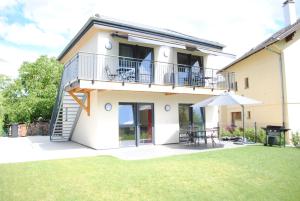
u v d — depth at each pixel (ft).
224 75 51.29
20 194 16.39
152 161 27.27
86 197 15.89
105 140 38.47
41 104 80.18
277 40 46.85
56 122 49.24
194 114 49.78
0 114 75.56
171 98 46.55
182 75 49.24
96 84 34.58
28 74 88.48
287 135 47.83
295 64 50.78
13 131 65.10
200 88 44.93
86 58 40.47
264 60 55.01
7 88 88.38
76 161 27.32
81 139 45.68
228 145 41.96
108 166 24.61
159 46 45.78
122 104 40.96
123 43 42.42
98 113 38.19
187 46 44.83
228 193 16.56
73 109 49.16
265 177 20.36
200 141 47.96
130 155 32.14
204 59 53.16
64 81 45.73
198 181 19.25
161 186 18.02
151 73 44.83
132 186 18.03
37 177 20.43
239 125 62.80
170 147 40.24
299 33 51.60
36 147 40.88
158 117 44.62
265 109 54.34
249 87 59.72
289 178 20.06
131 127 41.52
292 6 58.44
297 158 28.66
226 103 37.37
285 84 49.24
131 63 42.80
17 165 25.16
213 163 25.86
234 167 23.95
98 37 39.22
